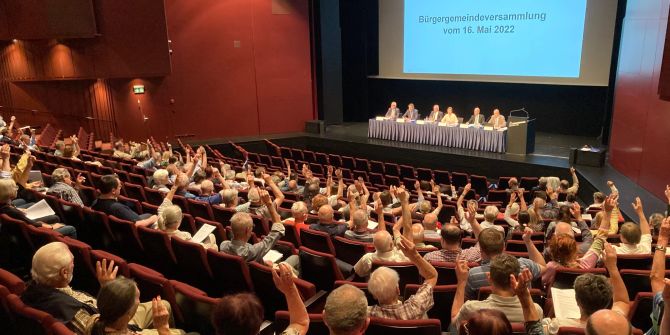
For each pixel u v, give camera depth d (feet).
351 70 72.38
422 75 62.85
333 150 59.88
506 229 24.88
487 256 12.98
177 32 57.72
